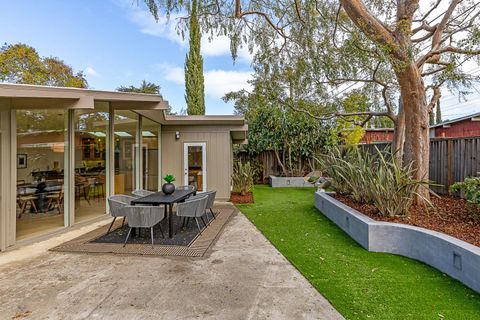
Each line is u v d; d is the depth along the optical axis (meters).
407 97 5.28
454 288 2.95
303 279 3.23
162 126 9.62
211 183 9.50
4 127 4.42
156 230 5.38
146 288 3.05
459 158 6.04
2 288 3.07
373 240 4.12
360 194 5.70
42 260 3.89
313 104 7.61
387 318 2.45
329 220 6.04
